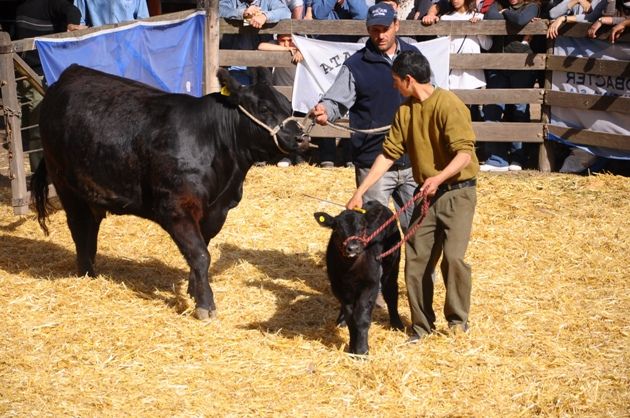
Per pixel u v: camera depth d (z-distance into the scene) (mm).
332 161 15758
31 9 14469
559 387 7602
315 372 7852
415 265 8430
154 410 7129
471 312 9312
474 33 15430
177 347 8336
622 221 12695
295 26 15695
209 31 14234
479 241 11805
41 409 7074
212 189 9234
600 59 14750
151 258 11188
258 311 9414
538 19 15289
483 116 16156
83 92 9742
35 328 8719
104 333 8641
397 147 8266
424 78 8039
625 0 14773
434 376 7766
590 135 14961
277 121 9047
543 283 10352
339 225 7586
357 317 8008
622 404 7320
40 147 13852
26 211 12812
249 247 11664
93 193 9680
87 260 10258
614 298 9859
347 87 9258
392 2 15586
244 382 7656
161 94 9602
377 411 7184
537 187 14328
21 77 12836
